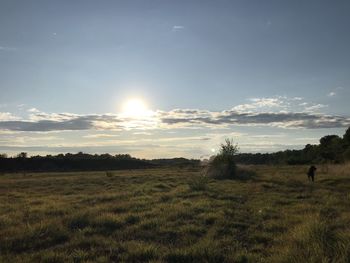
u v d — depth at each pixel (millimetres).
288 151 111500
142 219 13695
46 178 53125
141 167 137125
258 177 37219
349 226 11406
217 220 13227
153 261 8461
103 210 15961
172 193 22438
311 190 24359
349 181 30531
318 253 7980
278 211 15531
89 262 8430
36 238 11062
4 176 67312
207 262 8484
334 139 95562
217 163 38875
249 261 8406
